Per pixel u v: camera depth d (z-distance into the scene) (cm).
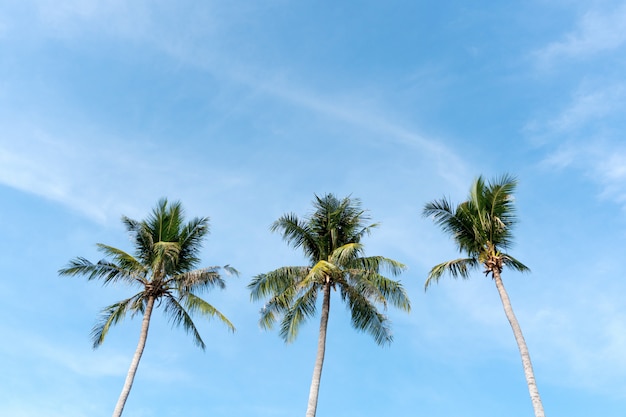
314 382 2275
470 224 2412
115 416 2200
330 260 2467
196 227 2859
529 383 1933
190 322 2677
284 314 2603
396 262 2497
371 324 2555
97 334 2581
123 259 2650
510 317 2125
